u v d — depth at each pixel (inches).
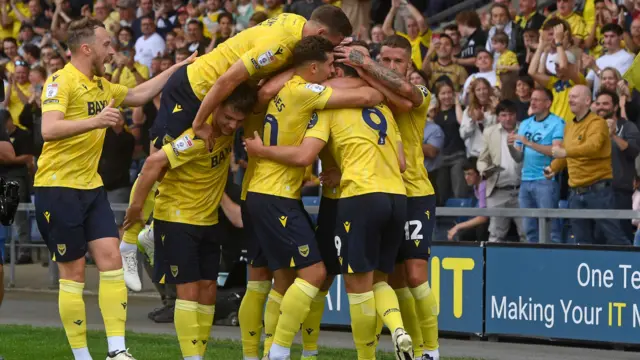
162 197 507.2
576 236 678.5
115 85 540.4
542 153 765.9
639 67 623.8
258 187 490.3
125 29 1201.4
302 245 482.6
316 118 484.1
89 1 1362.0
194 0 1235.9
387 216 471.8
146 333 691.4
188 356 509.7
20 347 611.5
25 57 1263.5
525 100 850.1
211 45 1071.0
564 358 600.7
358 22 1039.6
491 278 667.4
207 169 502.3
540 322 650.2
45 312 804.6
